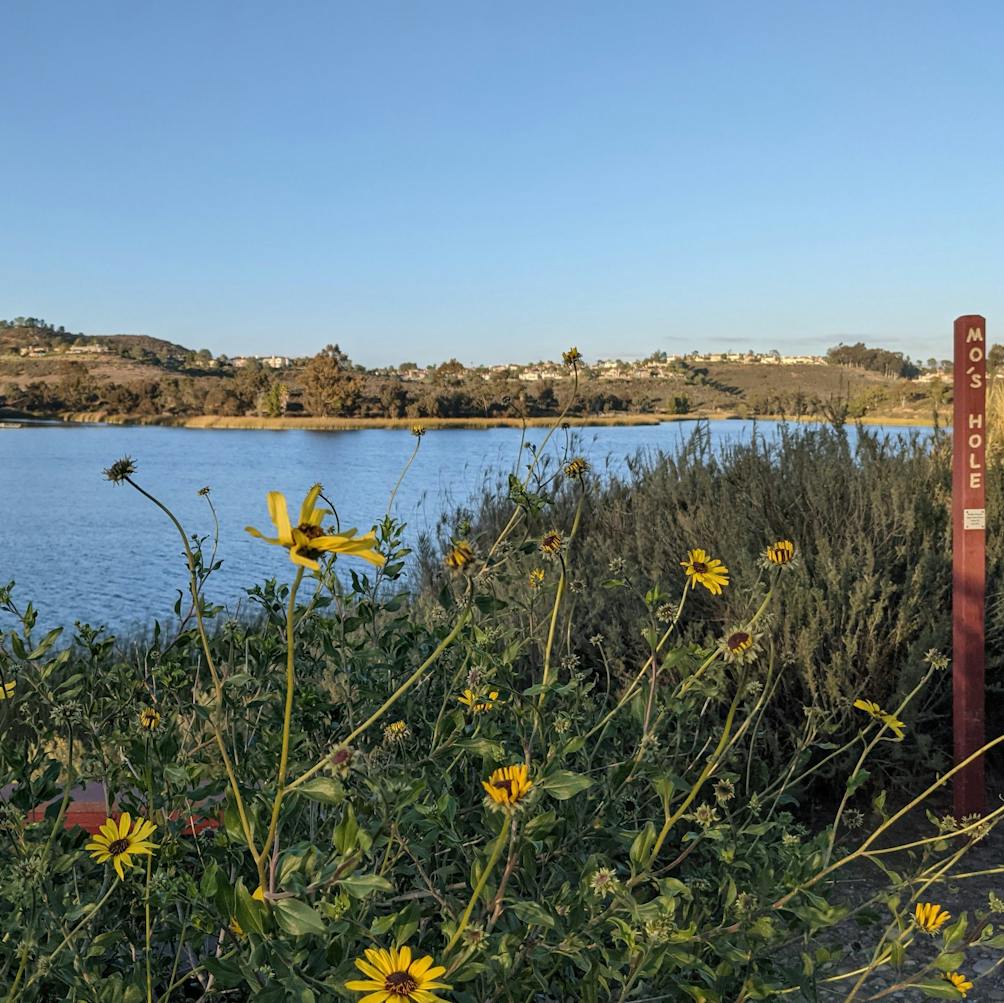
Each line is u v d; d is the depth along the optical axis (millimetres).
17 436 98812
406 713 2352
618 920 1687
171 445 80000
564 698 2551
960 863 3512
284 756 1402
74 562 20375
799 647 3826
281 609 2516
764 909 1962
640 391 124000
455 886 1867
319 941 1567
